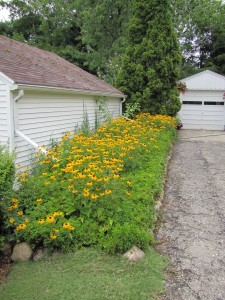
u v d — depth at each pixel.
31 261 3.37
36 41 21.88
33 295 2.82
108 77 17.08
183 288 2.96
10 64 5.93
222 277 3.15
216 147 10.66
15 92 5.31
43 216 3.70
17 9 23.64
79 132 7.40
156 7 12.70
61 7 21.56
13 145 5.34
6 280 3.07
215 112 16.58
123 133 7.71
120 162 5.36
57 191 4.18
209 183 6.29
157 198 5.10
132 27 13.20
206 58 25.58
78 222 3.63
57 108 7.09
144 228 3.71
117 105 12.49
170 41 13.02
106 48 17.20
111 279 3.01
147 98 12.83
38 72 6.68
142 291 2.86
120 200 4.00
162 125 10.55
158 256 3.46
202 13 23.03
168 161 7.94
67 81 7.68
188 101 16.81
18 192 4.25
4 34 22.86
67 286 2.92
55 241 3.40
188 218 4.57
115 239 3.38
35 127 6.12
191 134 14.52
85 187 3.91
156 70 12.88
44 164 5.16
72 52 20.09
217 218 4.58
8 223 3.52
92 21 16.52
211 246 3.76
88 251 3.40
